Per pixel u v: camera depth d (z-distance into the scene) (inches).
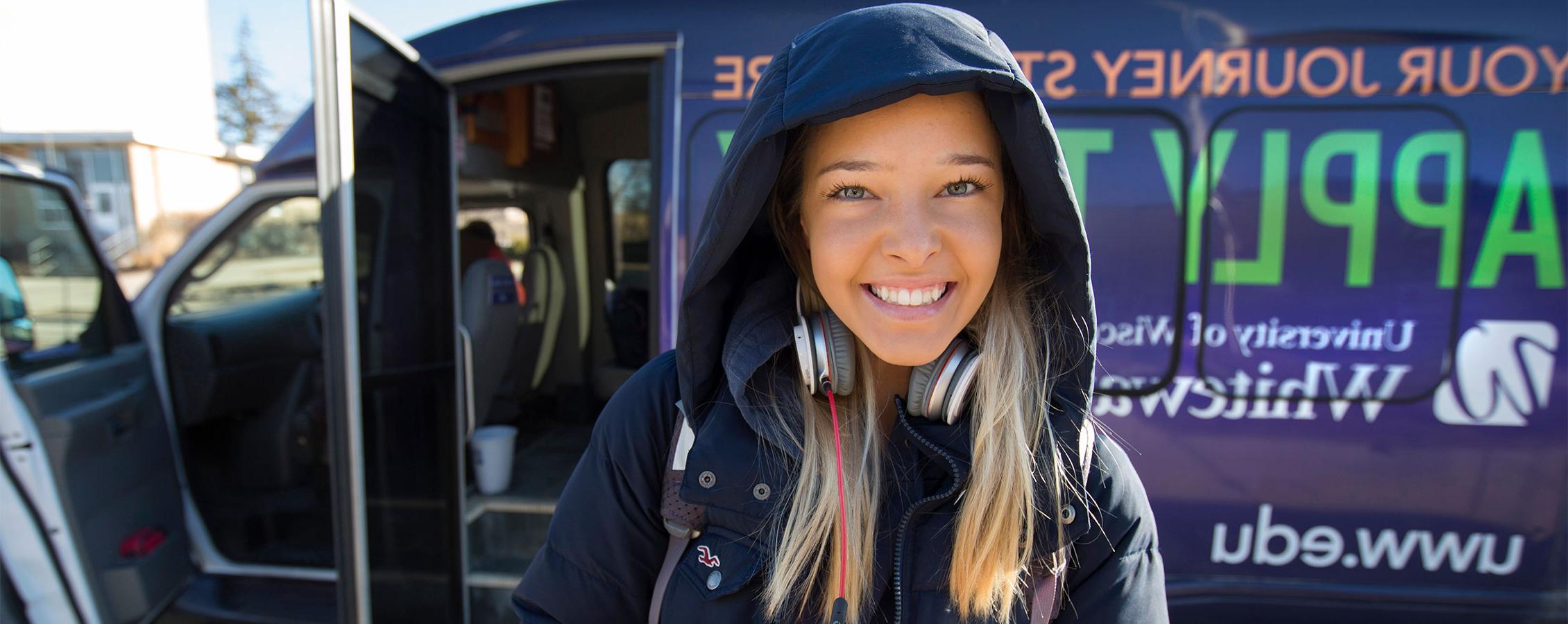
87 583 82.6
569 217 150.3
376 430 77.7
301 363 116.6
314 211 119.4
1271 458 74.2
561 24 86.2
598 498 36.2
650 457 36.1
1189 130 74.0
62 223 95.6
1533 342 70.4
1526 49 70.5
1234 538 75.5
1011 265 37.9
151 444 94.7
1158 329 74.9
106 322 95.9
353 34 72.2
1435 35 71.4
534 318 140.9
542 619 36.2
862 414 36.1
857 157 30.2
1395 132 71.5
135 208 308.3
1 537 79.2
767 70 32.1
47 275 95.3
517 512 107.8
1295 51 72.8
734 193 31.7
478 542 107.2
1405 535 73.3
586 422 149.7
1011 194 37.0
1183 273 74.4
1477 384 71.3
